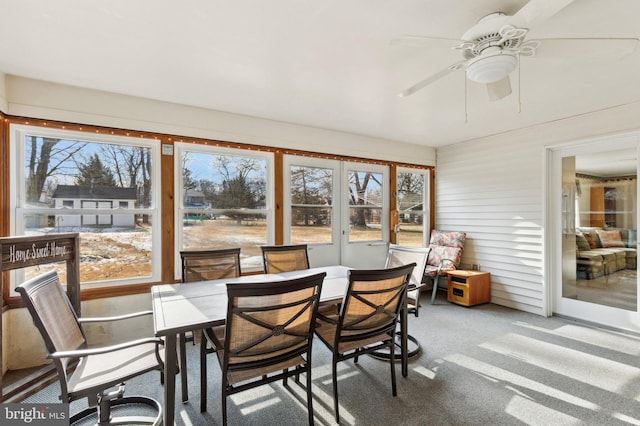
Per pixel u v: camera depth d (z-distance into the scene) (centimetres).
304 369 184
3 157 240
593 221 346
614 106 320
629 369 246
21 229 253
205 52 212
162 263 306
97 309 278
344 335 197
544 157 379
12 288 248
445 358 266
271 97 295
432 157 521
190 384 230
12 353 246
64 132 268
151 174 307
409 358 266
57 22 177
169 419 155
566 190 368
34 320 145
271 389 223
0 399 198
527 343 297
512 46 160
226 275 271
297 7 164
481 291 427
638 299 312
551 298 380
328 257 421
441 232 495
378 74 245
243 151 356
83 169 278
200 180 334
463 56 173
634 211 315
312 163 407
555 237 379
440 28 184
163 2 160
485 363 257
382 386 224
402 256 304
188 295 210
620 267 324
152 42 199
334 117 357
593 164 344
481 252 453
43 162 263
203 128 327
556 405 200
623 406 199
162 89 276
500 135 429
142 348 195
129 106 291
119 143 292
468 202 472
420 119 364
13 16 170
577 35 189
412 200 508
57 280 183
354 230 446
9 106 245
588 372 241
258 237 368
